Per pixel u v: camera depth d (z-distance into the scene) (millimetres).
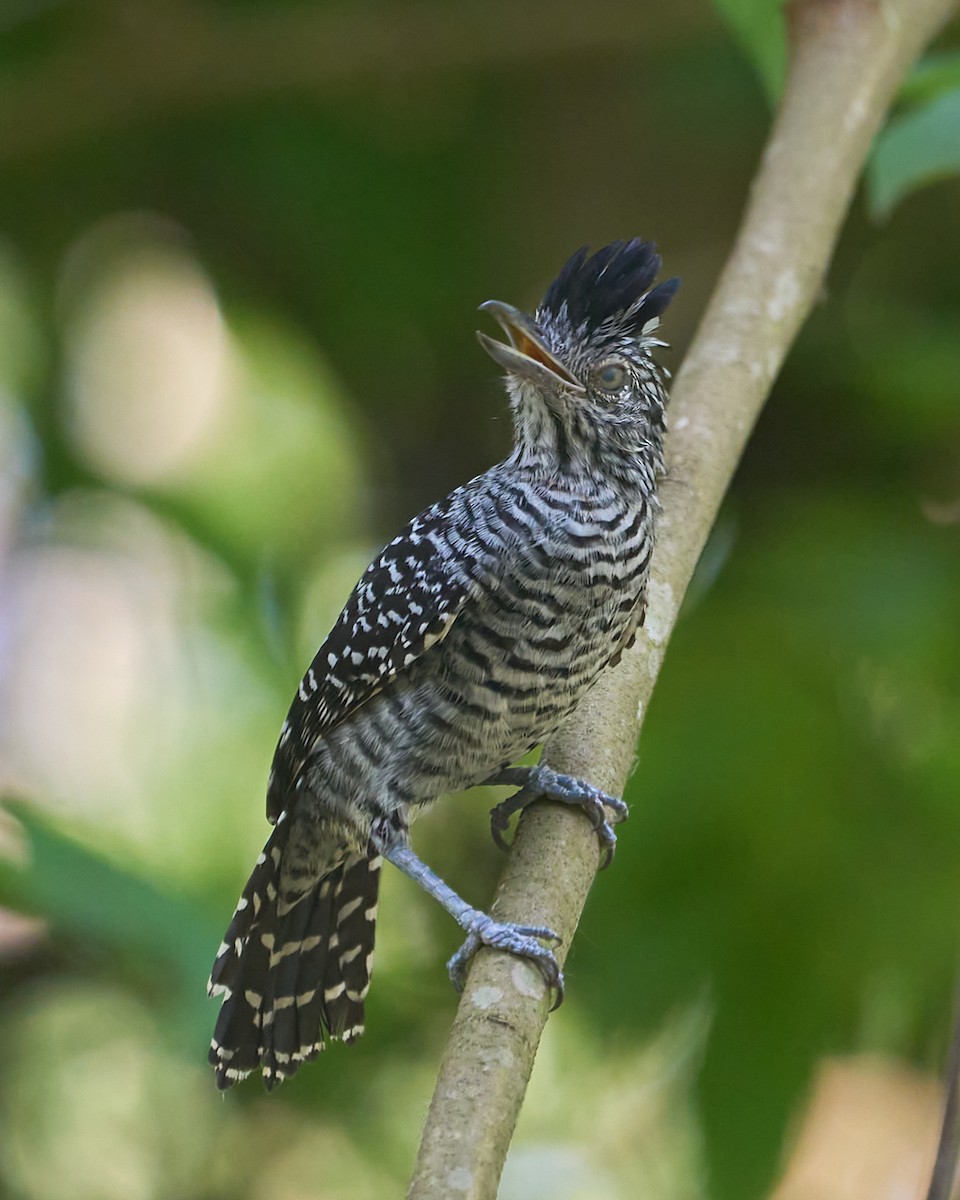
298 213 12875
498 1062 5965
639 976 10039
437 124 12938
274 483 13383
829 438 11734
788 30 9477
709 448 8242
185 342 13898
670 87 12297
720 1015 9930
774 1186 9719
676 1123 10438
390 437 13445
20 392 13203
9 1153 11898
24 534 13172
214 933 8336
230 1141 11992
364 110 12859
